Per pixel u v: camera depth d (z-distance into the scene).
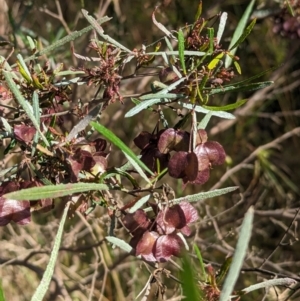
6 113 0.39
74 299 0.83
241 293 0.33
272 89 1.10
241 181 1.09
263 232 0.97
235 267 0.24
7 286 0.85
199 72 0.33
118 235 0.73
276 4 0.67
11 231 0.81
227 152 1.10
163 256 0.31
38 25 0.92
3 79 0.34
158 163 0.32
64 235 0.79
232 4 1.03
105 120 0.95
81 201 0.32
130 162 0.32
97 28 0.34
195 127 0.32
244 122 1.10
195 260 0.69
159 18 0.92
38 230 0.83
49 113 0.36
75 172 0.31
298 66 1.11
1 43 0.39
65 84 0.34
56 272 0.78
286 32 0.55
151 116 0.95
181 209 0.31
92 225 0.78
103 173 0.32
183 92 0.34
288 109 1.11
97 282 0.87
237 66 0.35
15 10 0.81
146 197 0.31
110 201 0.34
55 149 0.31
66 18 0.94
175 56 0.37
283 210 0.77
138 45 0.97
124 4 0.97
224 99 1.03
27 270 0.86
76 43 0.75
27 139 0.32
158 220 0.31
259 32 1.04
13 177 0.33
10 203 0.31
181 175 0.32
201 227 0.80
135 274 0.81
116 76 0.34
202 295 0.32
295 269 1.00
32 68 0.36
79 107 0.35
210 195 0.31
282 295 0.58
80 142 0.33
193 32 0.35
